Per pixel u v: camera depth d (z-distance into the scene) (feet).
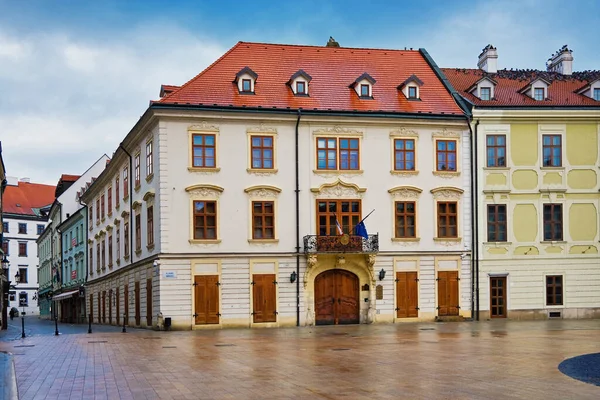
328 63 130.72
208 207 113.39
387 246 119.44
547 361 53.62
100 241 172.76
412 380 44.42
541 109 124.26
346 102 121.90
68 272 224.94
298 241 115.85
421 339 79.10
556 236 124.57
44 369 54.29
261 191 115.24
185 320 110.63
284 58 128.67
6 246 317.63
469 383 42.78
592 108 125.08
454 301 120.98
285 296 114.83
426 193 121.60
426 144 122.21
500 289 122.62
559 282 123.95
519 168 124.16
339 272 118.73
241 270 113.60
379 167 120.16
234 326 112.37
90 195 186.19
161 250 110.63
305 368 51.62
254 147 115.85
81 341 87.04
